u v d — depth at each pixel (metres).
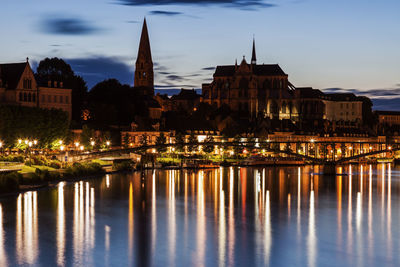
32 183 170.50
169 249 109.88
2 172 167.00
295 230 127.31
